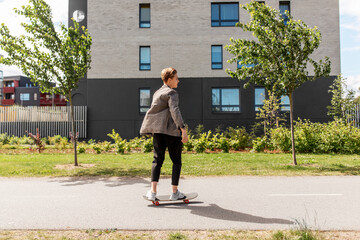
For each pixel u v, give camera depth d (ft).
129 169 26.11
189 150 45.03
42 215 12.45
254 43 28.35
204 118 62.80
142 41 64.64
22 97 198.59
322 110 60.80
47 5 27.27
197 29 64.23
